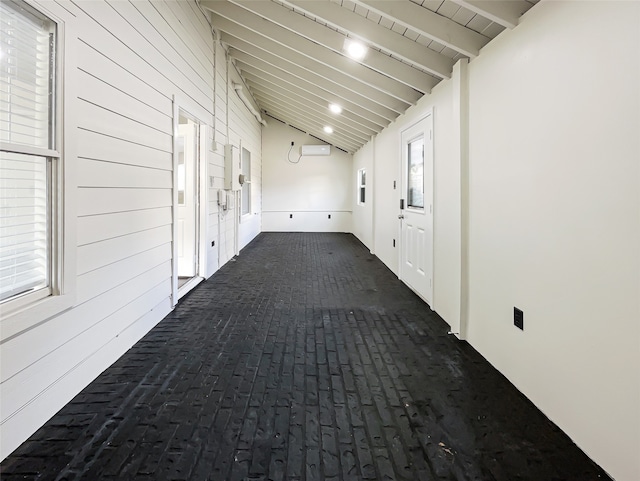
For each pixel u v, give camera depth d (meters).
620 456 1.32
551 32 1.67
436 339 2.71
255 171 8.93
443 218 3.07
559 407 1.65
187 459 1.46
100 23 2.07
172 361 2.32
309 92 5.34
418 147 3.88
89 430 1.62
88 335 2.01
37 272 1.68
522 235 1.93
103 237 2.15
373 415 1.77
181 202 4.42
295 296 3.85
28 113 1.60
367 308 3.45
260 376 2.14
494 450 1.52
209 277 4.67
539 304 1.79
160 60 2.97
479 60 2.38
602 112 1.38
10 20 1.50
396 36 2.79
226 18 4.12
